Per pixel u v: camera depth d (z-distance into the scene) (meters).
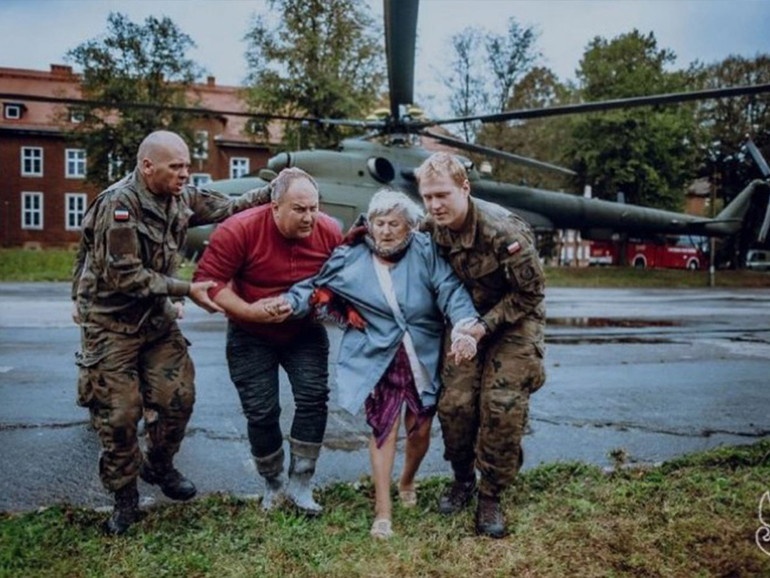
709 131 39.16
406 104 10.71
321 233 3.03
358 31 31.48
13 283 22.11
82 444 4.12
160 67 35.19
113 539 2.69
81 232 2.80
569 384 6.21
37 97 8.30
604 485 3.28
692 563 2.48
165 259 2.83
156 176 2.71
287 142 30.73
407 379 2.94
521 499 3.15
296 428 3.01
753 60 38.28
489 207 2.83
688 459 3.69
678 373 6.82
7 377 6.17
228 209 3.16
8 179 42.38
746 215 21.59
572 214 17.30
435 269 2.91
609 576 2.39
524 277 2.76
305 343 3.06
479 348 2.95
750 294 22.30
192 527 2.81
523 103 34.22
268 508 3.00
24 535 2.65
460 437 2.97
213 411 4.98
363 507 3.08
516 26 33.31
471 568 2.45
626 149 36.59
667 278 30.45
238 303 2.81
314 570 2.42
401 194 2.96
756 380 6.49
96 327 2.74
